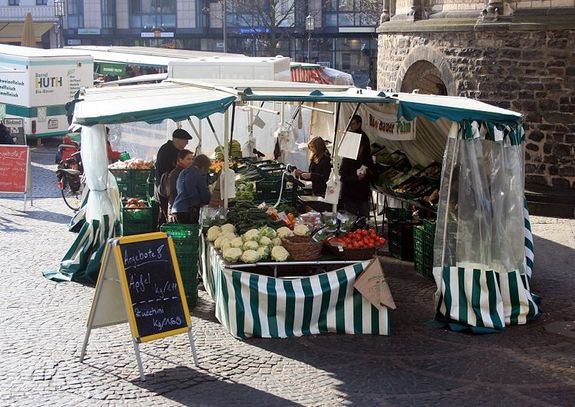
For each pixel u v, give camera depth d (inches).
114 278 340.8
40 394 309.1
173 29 2085.4
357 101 406.3
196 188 436.5
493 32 735.7
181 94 453.4
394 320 407.5
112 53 1136.8
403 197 535.8
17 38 2151.8
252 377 331.6
